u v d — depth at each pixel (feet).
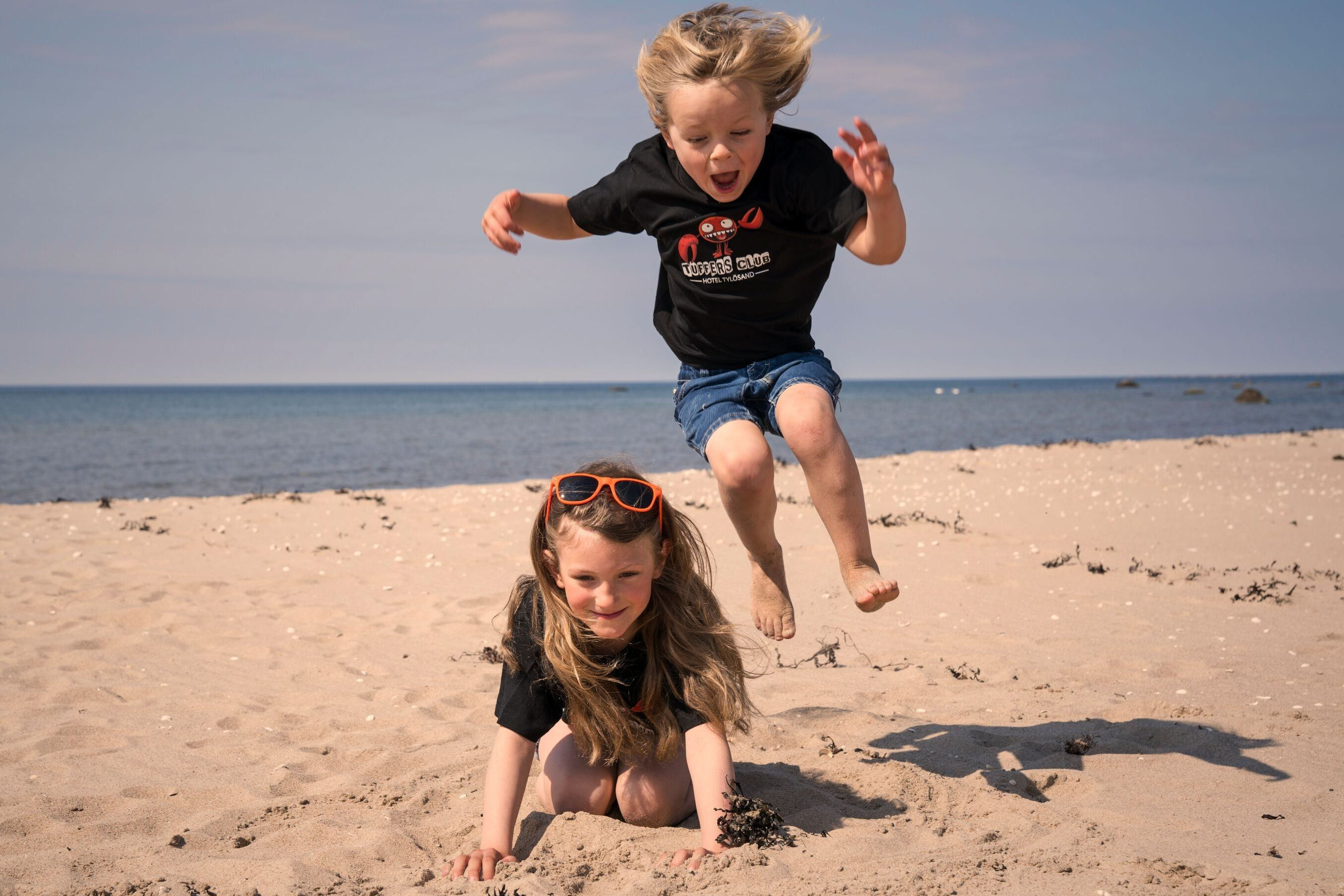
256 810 11.10
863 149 8.38
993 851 9.25
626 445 98.17
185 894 8.61
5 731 14.21
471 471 72.43
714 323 10.87
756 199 9.95
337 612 22.62
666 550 9.59
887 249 8.91
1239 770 11.75
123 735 14.05
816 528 34.83
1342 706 14.46
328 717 15.02
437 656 19.07
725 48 9.21
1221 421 128.98
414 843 10.04
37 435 117.19
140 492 58.29
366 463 78.64
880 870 8.70
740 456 10.33
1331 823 10.09
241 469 73.46
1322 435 78.69
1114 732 13.38
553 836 9.73
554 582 9.52
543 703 9.89
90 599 23.75
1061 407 184.44
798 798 10.94
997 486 46.70
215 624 21.47
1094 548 30.14
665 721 10.00
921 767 12.16
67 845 10.12
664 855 9.31
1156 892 8.29
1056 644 19.04
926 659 18.15
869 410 179.52
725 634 10.10
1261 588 23.67
